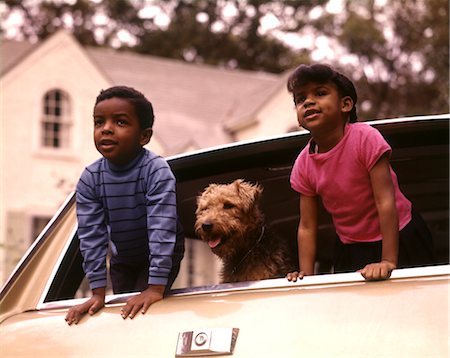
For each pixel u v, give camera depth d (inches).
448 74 1211.9
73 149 940.6
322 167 123.2
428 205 171.6
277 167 144.6
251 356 90.9
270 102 1029.8
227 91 1125.7
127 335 101.8
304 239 127.1
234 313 97.7
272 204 159.2
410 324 88.0
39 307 117.8
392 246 116.0
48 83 938.1
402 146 143.5
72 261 129.3
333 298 95.1
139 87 1077.8
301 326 92.2
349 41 1318.9
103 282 121.6
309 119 119.7
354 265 127.3
